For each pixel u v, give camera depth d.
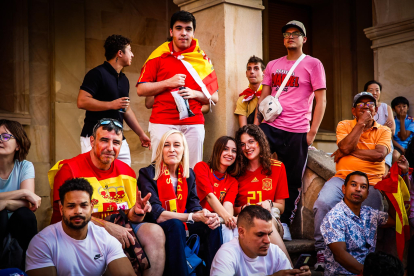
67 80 6.54
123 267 3.00
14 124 3.52
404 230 4.21
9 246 3.16
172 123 4.38
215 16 5.14
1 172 3.47
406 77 6.43
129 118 4.65
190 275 3.40
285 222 4.73
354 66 9.10
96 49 6.83
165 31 7.46
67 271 2.88
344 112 9.05
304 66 4.68
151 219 3.56
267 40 8.53
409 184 4.39
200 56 4.59
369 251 4.10
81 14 6.67
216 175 4.19
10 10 6.18
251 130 4.32
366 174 4.34
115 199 3.46
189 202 3.83
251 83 5.04
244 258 3.26
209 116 5.20
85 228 2.94
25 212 3.22
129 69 7.09
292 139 4.66
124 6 7.07
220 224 3.80
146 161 7.17
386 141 4.52
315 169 4.80
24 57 6.20
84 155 3.48
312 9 9.37
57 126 6.43
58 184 3.30
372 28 6.73
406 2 6.38
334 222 3.97
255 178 4.37
